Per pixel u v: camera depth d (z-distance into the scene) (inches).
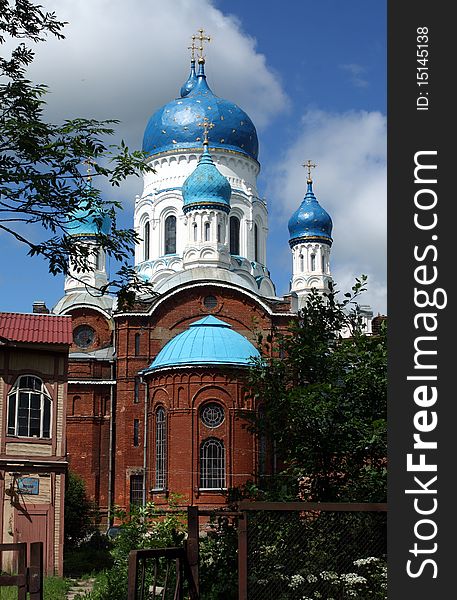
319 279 3543.3
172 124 2997.0
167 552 586.6
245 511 581.3
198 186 2719.0
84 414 2429.9
